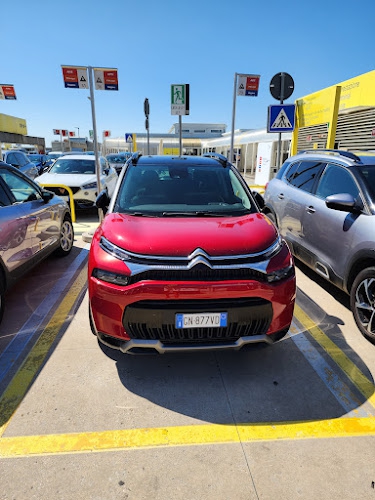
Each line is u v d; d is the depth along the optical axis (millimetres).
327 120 10266
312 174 4672
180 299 2344
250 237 2639
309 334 3387
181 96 9336
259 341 2482
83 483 1867
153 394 2545
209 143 37438
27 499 1780
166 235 2578
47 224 4828
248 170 27312
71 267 5246
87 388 2592
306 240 4430
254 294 2391
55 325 3496
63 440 2133
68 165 10570
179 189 3518
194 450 2086
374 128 8875
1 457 2010
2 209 3619
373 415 2375
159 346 2391
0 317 3402
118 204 3287
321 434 2213
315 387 2645
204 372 2807
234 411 2396
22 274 3945
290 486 1868
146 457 2033
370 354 3068
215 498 1800
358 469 1970
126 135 23297
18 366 2842
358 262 3381
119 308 2387
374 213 3277
